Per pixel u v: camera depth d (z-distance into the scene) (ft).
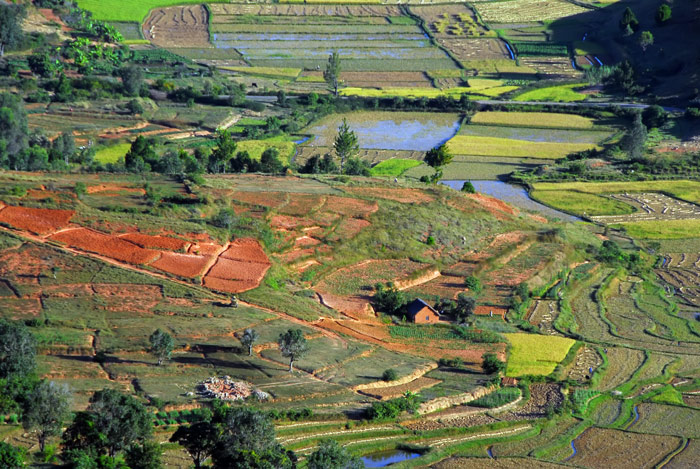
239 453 284.41
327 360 404.16
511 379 420.36
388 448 335.47
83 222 510.17
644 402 405.18
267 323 433.07
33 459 277.85
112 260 474.90
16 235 480.64
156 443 281.95
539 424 368.68
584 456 342.64
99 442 280.92
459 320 491.31
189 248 503.20
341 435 337.31
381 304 495.41
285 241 549.95
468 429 355.36
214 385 354.54
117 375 354.33
